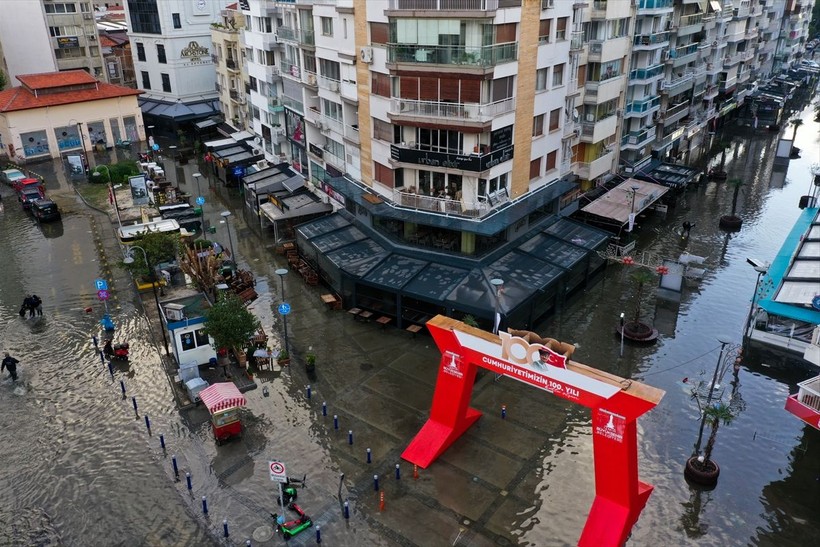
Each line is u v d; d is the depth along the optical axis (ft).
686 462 91.15
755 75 333.83
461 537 79.25
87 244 167.84
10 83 275.39
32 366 116.37
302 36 160.15
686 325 129.49
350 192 145.89
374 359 117.50
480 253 130.93
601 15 161.58
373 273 128.77
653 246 167.22
